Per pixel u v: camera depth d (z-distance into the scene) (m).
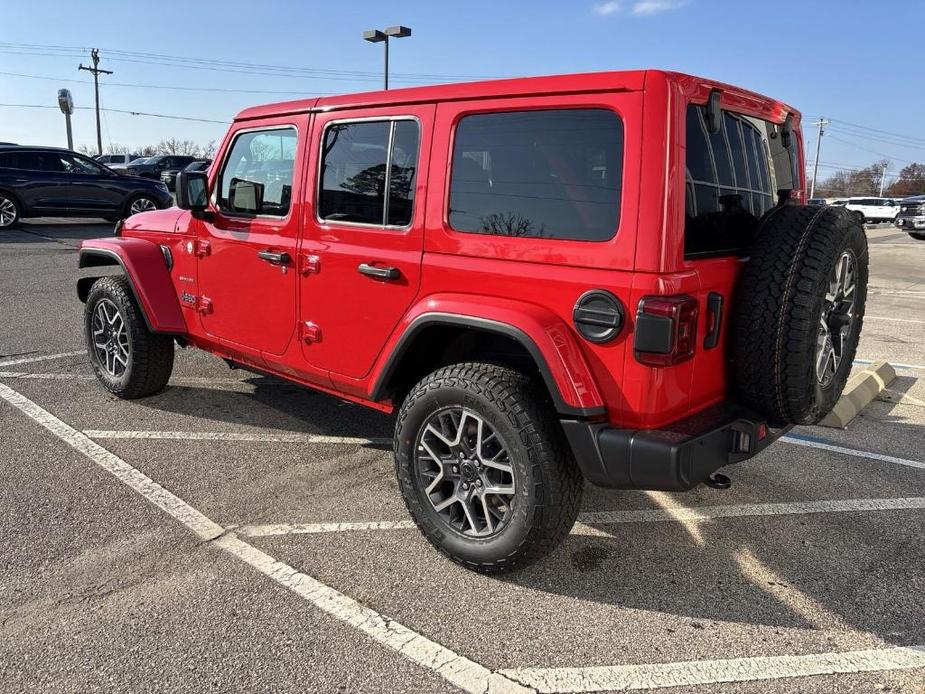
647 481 2.52
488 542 2.84
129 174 16.44
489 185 2.82
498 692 2.28
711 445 2.60
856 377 5.59
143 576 2.87
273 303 3.79
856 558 3.16
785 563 3.11
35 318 7.66
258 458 4.11
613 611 2.73
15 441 4.24
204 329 4.38
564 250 2.60
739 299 2.72
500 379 2.74
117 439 4.33
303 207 3.54
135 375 4.82
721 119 2.74
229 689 2.26
